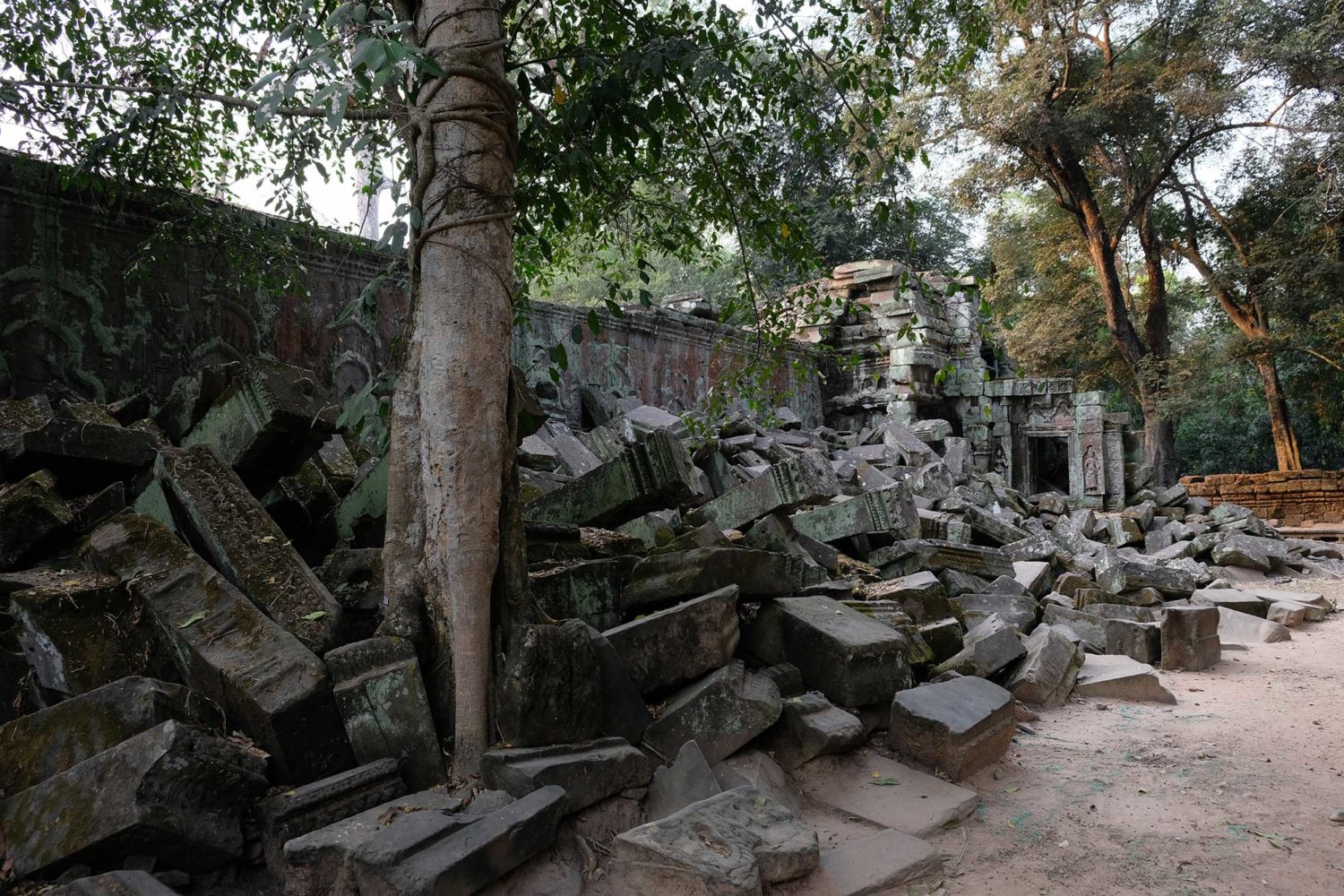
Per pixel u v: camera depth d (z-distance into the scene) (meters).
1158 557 13.48
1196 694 6.75
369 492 5.66
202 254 9.09
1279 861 3.79
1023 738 5.59
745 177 6.27
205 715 3.67
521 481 7.99
